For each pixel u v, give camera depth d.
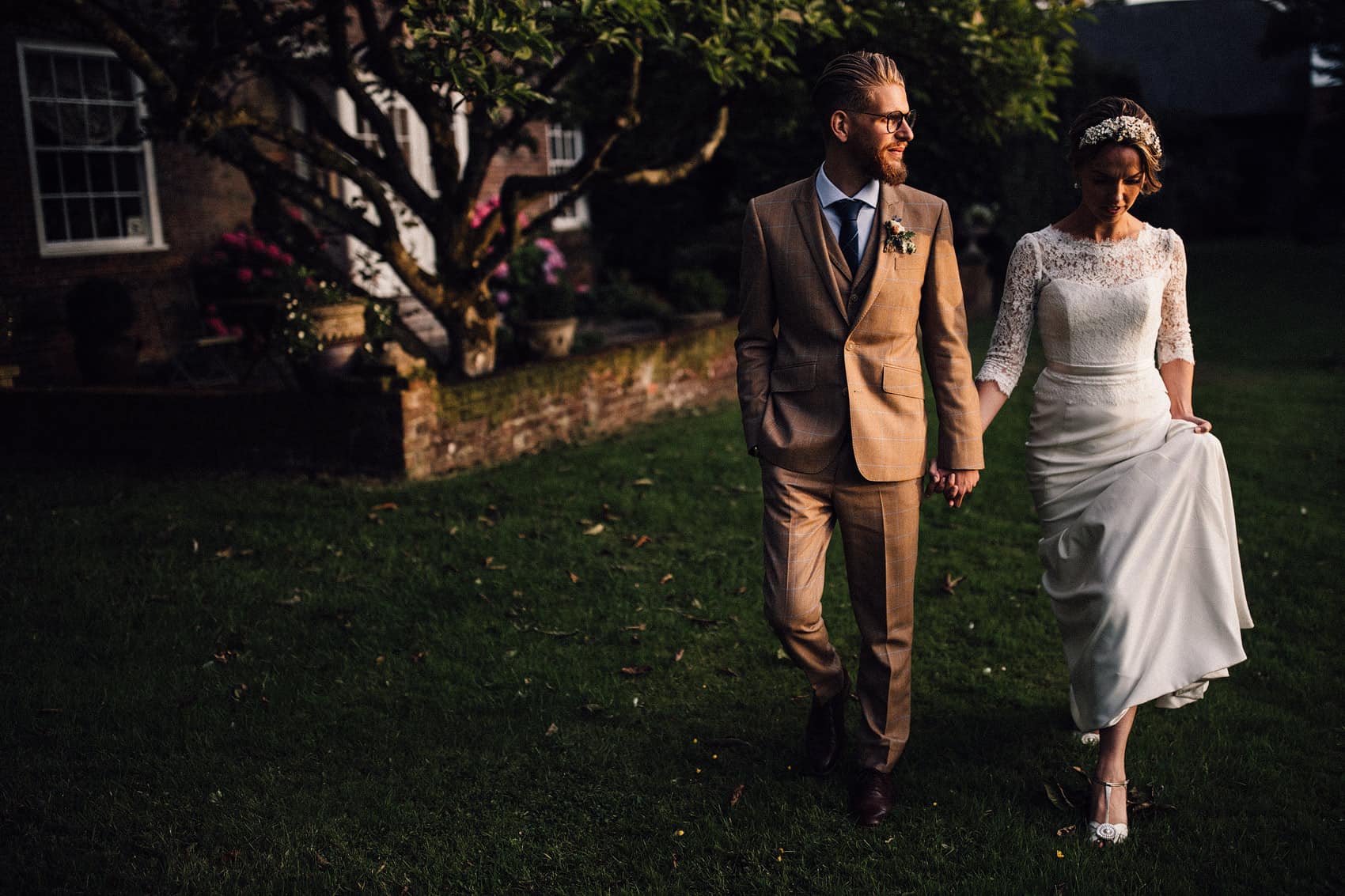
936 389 2.68
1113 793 2.58
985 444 6.98
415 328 10.48
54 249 8.10
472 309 6.91
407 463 5.62
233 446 5.87
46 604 3.94
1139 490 2.60
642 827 2.64
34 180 7.93
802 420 2.65
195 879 2.37
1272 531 5.00
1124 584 2.53
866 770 2.75
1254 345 11.20
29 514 4.99
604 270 13.88
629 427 7.47
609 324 11.23
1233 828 2.61
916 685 3.49
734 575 4.46
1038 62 6.57
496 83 4.41
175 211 9.02
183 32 7.43
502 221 6.77
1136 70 19.08
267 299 7.90
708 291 9.72
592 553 4.68
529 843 2.57
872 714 2.76
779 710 3.31
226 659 3.55
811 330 2.64
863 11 5.96
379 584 4.27
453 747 3.03
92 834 2.53
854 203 2.61
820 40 5.55
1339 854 2.50
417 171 11.42
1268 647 3.73
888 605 2.71
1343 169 16.62
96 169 8.55
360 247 10.45
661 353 8.01
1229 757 2.95
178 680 3.38
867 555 2.69
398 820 2.65
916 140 13.19
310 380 5.65
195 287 9.19
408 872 2.45
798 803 2.77
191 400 5.87
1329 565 4.56
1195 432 2.66
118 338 7.72
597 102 7.58
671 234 14.57
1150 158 2.57
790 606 2.64
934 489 2.71
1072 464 2.80
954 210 14.47
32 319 7.76
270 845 2.52
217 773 2.85
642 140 7.81
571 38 4.79
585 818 2.68
